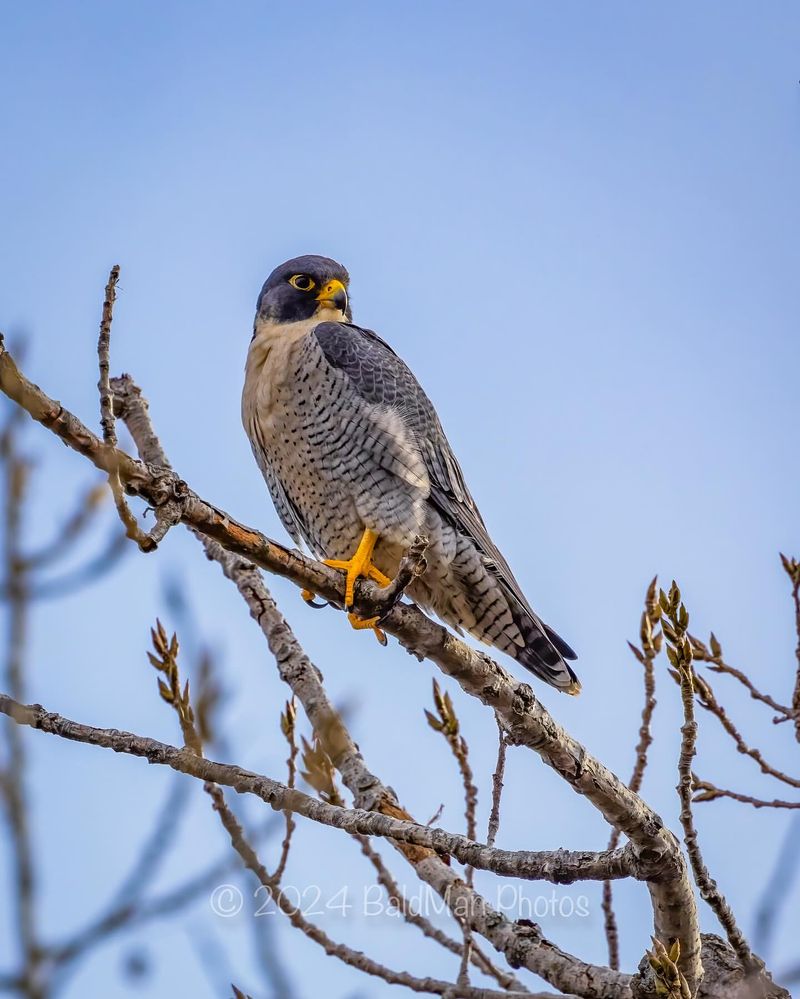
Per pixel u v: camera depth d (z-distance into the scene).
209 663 7.37
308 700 11.30
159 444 13.49
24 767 5.53
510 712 9.47
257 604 12.08
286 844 9.06
